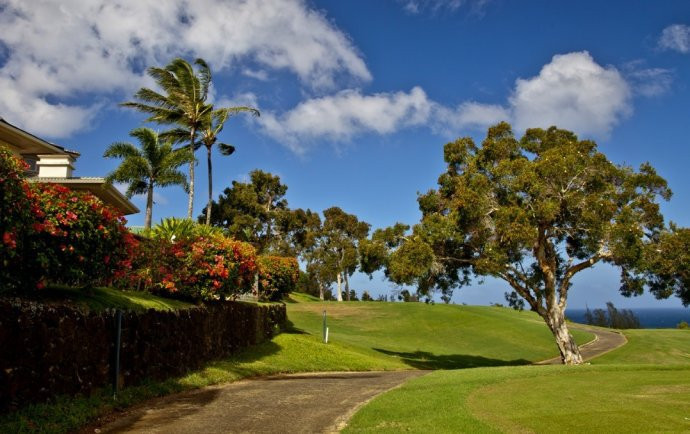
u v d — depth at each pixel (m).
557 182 23.42
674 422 8.52
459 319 46.81
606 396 11.02
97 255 9.05
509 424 8.31
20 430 6.54
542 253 25.92
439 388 12.12
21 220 7.04
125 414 8.63
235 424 8.23
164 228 15.91
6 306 6.98
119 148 33.91
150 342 10.84
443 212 28.25
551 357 36.06
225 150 38.81
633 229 22.08
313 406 9.92
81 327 8.56
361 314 47.34
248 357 16.91
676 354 35.72
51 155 24.91
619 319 79.50
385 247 27.98
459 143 27.81
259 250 54.38
